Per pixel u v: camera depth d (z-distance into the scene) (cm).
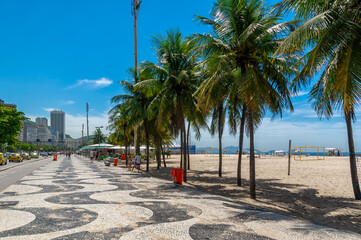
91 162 4088
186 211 752
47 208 782
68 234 539
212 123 1872
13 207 795
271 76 1104
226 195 1138
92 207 796
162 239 513
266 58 1070
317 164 2820
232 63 1057
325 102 890
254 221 652
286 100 1134
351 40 639
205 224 619
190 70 1530
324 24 689
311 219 755
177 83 1561
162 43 1573
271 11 838
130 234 541
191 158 4856
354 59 615
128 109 2344
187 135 2481
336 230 591
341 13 716
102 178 1641
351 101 609
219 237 528
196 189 1209
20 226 596
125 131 3130
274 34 998
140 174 1978
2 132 6006
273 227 601
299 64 988
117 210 758
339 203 962
